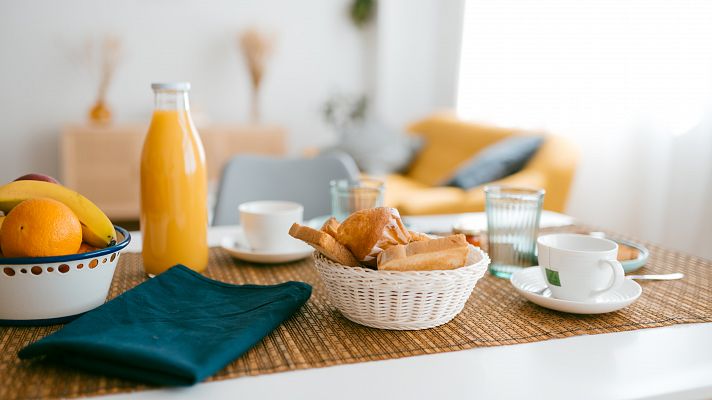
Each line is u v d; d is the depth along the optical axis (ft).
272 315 2.32
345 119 15.96
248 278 3.15
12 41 13.62
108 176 13.35
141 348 1.95
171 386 1.92
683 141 7.89
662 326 2.49
